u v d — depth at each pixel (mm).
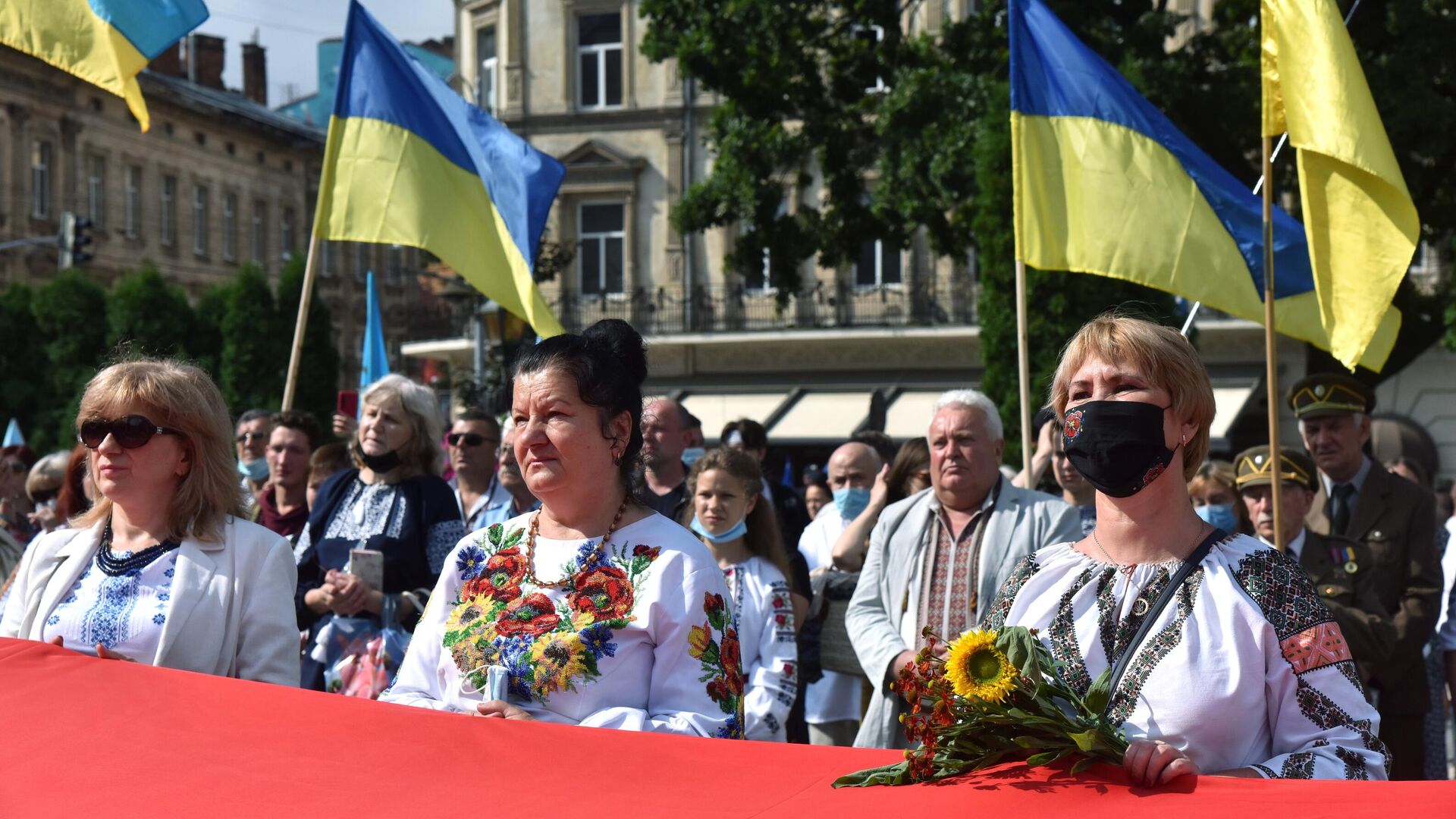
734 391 26828
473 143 6789
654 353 27438
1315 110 4980
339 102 6777
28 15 5871
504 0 27828
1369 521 5395
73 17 5848
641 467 3385
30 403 31578
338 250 46250
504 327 20375
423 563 5434
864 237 18984
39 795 2693
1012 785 2275
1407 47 15234
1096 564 2691
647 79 27203
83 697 3162
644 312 27125
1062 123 6059
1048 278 14023
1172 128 6066
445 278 21531
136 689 3197
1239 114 15898
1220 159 16188
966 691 2273
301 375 31719
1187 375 2639
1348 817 2074
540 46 27672
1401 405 23969
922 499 5051
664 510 6438
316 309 32094
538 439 3178
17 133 36969
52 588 3729
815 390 26359
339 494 5668
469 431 6754
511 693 3104
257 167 45438
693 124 26938
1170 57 16531
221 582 3678
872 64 18703
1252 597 2553
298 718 2979
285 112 53719
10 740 2951
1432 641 5645
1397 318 5801
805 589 5887
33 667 3359
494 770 2658
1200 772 2482
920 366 26172
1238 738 2494
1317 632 2525
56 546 3824
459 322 29250
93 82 5805
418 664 3332
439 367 29828
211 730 2945
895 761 2596
